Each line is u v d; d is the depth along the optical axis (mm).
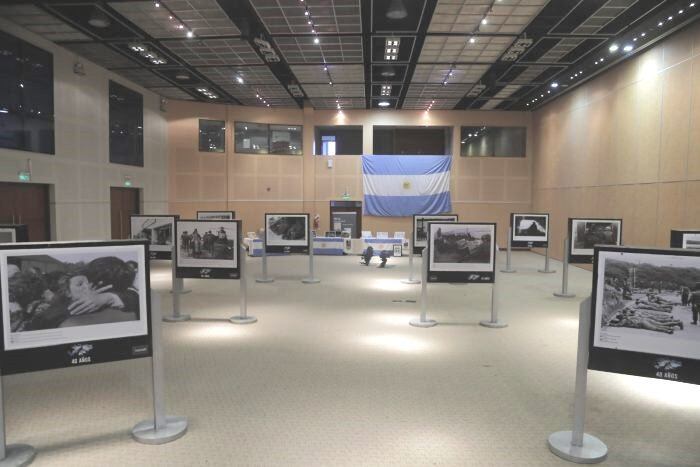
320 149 24406
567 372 6215
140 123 18406
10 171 11836
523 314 9570
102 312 4059
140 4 11109
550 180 20547
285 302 10617
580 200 17625
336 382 5805
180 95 19969
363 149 23109
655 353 3766
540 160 21750
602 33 12906
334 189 23016
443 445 4277
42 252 3852
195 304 10352
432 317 9250
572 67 15938
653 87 13133
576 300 11047
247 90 19203
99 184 15594
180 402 5184
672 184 12234
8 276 3764
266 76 17156
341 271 15438
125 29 12602
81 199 14617
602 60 14586
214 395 5387
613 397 5430
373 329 8328
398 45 13875
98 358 4062
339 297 11227
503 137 23266
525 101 20766
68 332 3943
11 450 4078
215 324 8633
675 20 11328
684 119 11789
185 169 20969
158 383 4375
